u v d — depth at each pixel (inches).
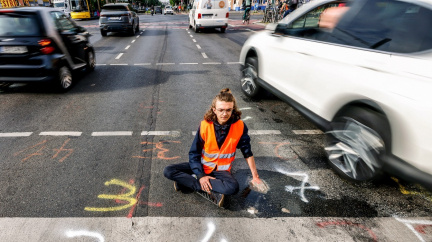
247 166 114.5
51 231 79.5
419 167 75.7
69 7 1072.2
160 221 83.9
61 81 202.5
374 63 89.0
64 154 121.0
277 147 130.7
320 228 82.0
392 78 81.7
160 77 257.4
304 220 85.1
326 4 124.1
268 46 165.6
